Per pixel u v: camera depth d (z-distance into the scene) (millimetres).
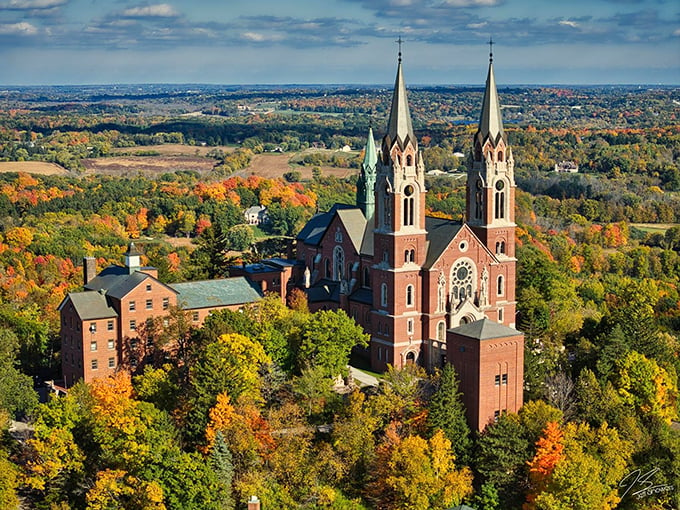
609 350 152500
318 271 188250
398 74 160625
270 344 149625
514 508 127062
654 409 145375
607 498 123875
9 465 124250
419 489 122875
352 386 154000
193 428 130250
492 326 138750
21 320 181500
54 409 128750
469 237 165000
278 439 131000
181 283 171625
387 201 161125
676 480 129500
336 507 124938
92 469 126750
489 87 170625
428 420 132875
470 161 172750
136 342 159750
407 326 161500
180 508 118062
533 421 134625
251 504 115000
